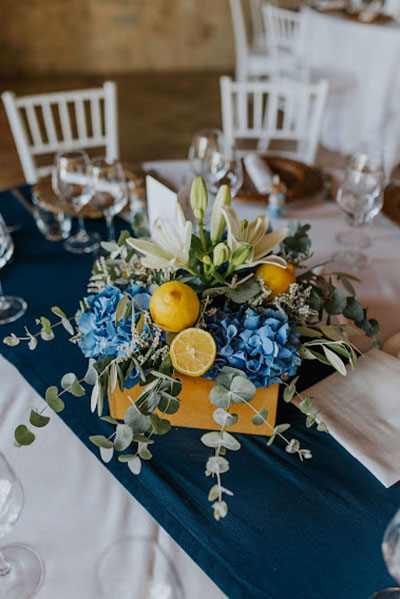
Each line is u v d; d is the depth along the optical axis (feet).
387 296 3.43
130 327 2.24
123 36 17.21
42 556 2.02
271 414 2.39
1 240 3.13
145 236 2.93
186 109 15.06
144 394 2.17
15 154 12.08
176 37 17.53
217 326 2.27
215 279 2.42
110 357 2.28
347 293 3.44
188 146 12.80
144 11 16.83
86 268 3.77
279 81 11.43
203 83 17.11
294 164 4.84
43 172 6.37
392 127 10.18
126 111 14.96
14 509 1.83
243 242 2.22
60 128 13.64
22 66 17.15
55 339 3.11
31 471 2.34
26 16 16.19
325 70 10.97
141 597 1.72
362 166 3.62
